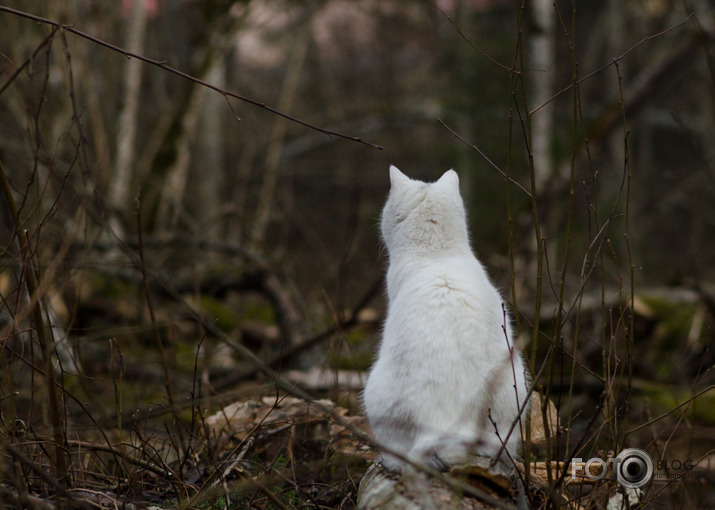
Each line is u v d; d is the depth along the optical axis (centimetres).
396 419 282
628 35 1889
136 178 1046
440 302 291
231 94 282
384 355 301
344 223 1764
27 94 403
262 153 1750
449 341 282
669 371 769
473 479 263
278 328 812
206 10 1050
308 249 1260
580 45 2067
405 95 2130
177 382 635
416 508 252
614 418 295
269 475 314
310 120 1930
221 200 1514
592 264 299
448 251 327
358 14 2095
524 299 798
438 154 1795
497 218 1551
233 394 309
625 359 319
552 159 1509
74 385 586
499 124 1650
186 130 1045
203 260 941
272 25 2023
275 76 2223
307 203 1866
